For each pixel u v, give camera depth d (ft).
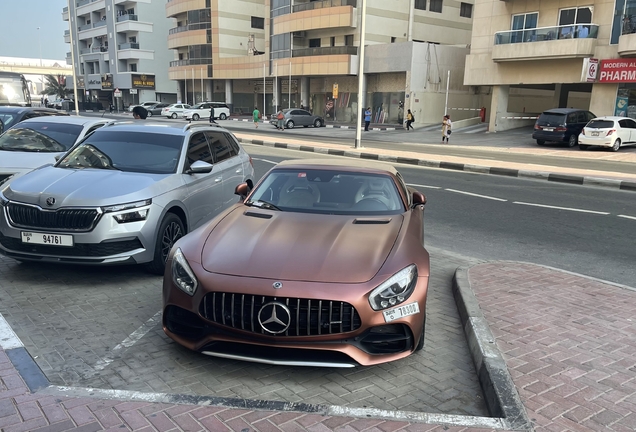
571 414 10.04
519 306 15.74
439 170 52.85
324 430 9.51
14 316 14.80
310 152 68.90
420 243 13.69
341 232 13.47
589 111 82.79
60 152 27.07
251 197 16.47
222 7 186.09
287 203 15.81
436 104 128.98
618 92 84.17
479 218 30.83
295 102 166.20
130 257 17.22
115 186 17.75
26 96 80.64
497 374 11.35
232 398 10.49
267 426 9.59
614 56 84.12
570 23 90.74
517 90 127.65
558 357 12.42
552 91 131.54
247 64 176.76
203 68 191.72
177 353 12.96
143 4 220.64
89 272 18.86
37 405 10.03
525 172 49.24
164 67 231.50
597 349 12.94
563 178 46.68
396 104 132.16
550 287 17.69
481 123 124.98
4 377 11.12
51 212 16.69
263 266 11.76
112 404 10.16
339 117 150.41
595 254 23.57
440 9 149.48
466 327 14.49
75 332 13.93
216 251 12.53
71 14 268.00
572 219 30.76
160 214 18.07
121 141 21.39
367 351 11.43
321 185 16.53
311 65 144.87
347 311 11.21
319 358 11.34
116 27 228.02
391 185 16.76
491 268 19.89
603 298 16.72
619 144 73.10
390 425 9.71
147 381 11.59
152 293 17.02
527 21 97.14
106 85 236.63
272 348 11.41
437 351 13.57
